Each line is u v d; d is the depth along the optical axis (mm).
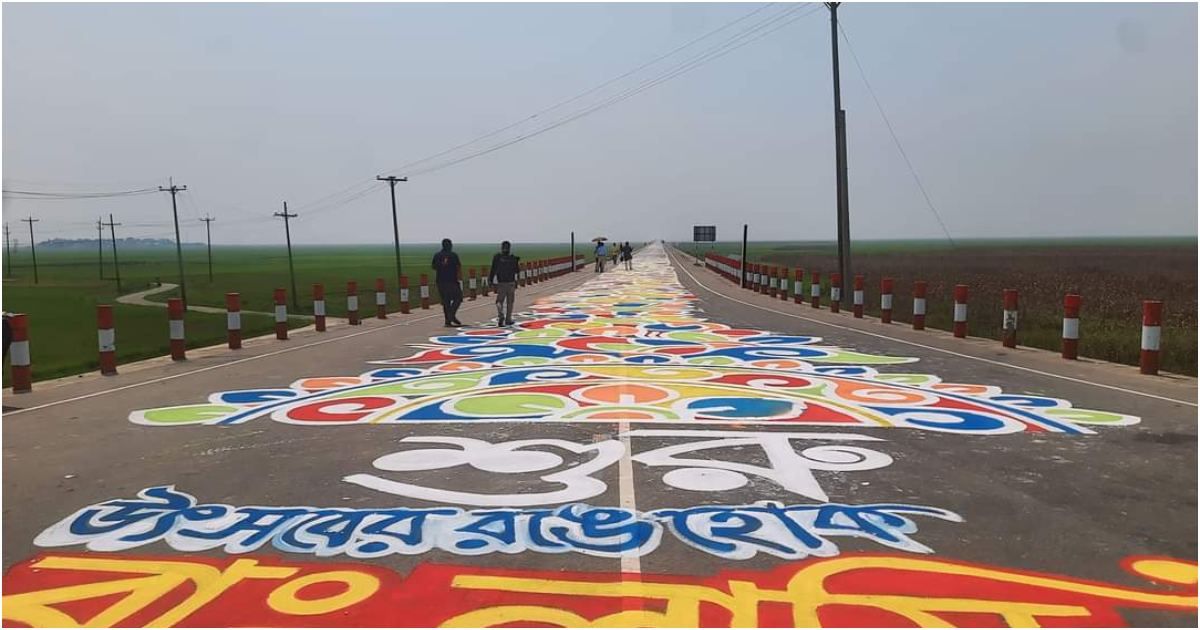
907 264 57969
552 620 3738
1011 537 4793
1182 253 79875
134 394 9844
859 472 6129
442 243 18484
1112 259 64000
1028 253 85500
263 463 6539
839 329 16938
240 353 13875
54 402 9344
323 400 9312
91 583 4199
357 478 6059
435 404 8969
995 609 3857
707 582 4148
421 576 4242
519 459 6543
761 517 5129
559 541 4727
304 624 3721
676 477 5996
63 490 5852
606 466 6309
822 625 3682
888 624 3695
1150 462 6441
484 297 29203
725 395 9359
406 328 18188
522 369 11547
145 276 60812
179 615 3822
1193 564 4402
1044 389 9695
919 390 9648
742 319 19344
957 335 15188
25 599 4020
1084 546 4660
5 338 9742
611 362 12195
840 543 4691
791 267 51344
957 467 6281
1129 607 3887
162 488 5875
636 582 4148
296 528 4988
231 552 4609
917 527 4953
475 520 5102
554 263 44281
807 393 9484
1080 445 6988
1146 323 10688
